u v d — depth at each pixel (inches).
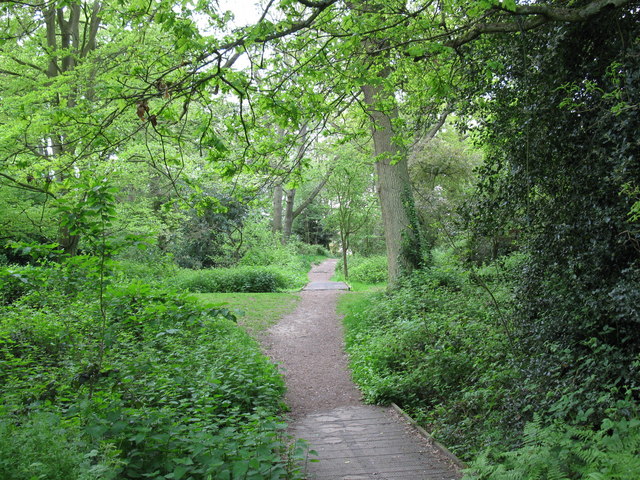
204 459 140.0
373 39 242.1
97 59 479.5
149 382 218.4
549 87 214.4
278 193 1477.6
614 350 183.5
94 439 138.0
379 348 369.4
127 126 365.4
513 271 264.4
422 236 610.2
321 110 254.1
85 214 152.4
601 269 194.1
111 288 172.6
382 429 246.4
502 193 241.6
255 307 642.8
